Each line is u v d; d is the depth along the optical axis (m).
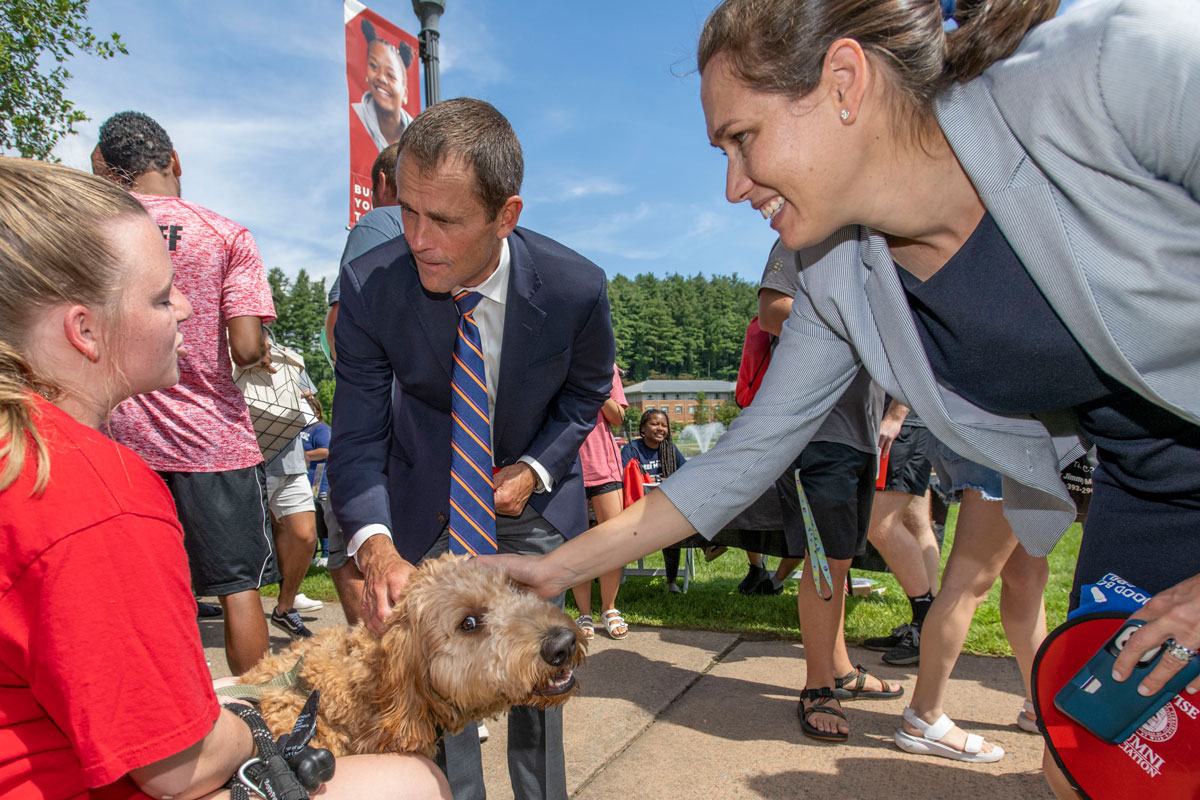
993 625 4.64
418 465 2.53
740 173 1.64
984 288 1.54
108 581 1.14
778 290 3.50
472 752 2.34
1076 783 1.66
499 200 2.12
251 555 3.18
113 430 3.00
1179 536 1.61
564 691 2.03
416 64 6.88
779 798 2.76
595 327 2.55
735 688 3.88
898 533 4.29
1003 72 1.38
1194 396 1.39
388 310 2.39
